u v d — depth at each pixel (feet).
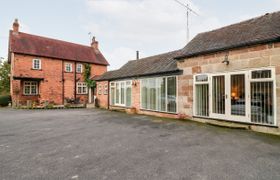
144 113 43.62
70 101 77.77
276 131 22.36
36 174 12.10
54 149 17.33
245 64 25.58
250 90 25.04
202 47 32.45
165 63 42.37
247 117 25.20
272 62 23.04
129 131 24.86
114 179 11.29
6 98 70.64
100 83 63.57
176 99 35.68
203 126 27.86
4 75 107.34
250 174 11.85
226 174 11.87
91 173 12.14
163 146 17.89
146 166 13.19
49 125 29.99
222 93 28.27
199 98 31.71
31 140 20.67
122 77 50.31
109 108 58.59
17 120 35.65
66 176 11.76
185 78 34.01
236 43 26.40
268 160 14.14
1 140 20.81
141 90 44.75
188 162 13.84
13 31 73.36
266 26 27.45
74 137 21.80
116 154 15.74
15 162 14.21
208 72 30.17
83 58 87.71
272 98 23.00
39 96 72.59
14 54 67.10
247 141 19.40
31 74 70.64
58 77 78.18
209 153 15.78
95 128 27.17
